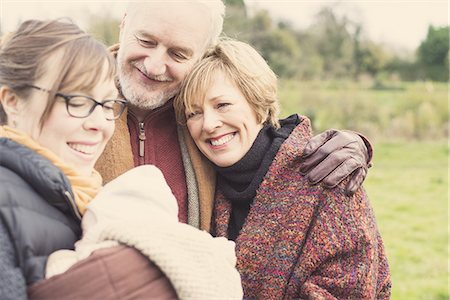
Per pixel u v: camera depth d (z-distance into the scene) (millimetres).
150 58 2146
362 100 14031
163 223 1632
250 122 2227
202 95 2166
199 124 2203
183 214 2260
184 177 2297
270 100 2250
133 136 2285
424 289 6281
